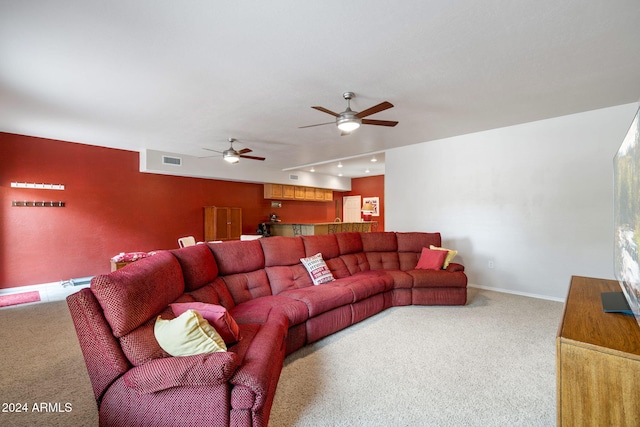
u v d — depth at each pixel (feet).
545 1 5.94
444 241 16.79
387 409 5.95
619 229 6.79
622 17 6.41
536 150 13.73
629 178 5.45
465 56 8.02
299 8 6.08
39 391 6.62
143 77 9.09
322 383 6.87
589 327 4.71
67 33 6.85
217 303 7.97
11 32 6.76
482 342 9.04
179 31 6.84
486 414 5.80
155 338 5.09
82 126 14.01
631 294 5.18
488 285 15.25
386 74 9.01
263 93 10.34
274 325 7.00
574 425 4.15
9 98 10.57
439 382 6.90
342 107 11.73
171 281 6.41
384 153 20.42
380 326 10.38
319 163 24.52
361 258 14.07
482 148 15.34
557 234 13.26
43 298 13.79
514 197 14.39
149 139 16.56
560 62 8.36
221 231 22.54
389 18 6.43
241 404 4.52
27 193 15.55
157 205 20.29
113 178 18.39
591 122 12.36
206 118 12.96
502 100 11.15
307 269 11.34
